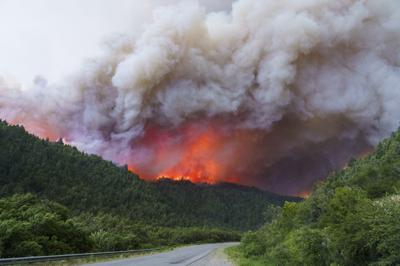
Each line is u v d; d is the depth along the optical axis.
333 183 40.81
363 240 14.01
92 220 103.94
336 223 17.53
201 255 48.00
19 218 39.19
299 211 40.00
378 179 32.75
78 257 31.88
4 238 31.75
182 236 124.06
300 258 21.05
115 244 59.16
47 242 34.94
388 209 13.18
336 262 16.05
